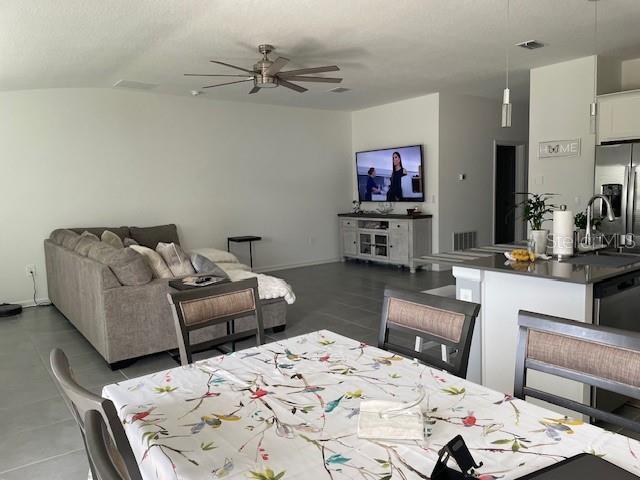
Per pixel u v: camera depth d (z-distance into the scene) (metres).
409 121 7.73
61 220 6.09
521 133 8.48
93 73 5.26
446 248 7.61
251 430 1.24
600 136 5.34
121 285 3.82
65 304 5.06
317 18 3.78
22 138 5.80
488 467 1.04
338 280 7.04
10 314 5.51
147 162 6.66
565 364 1.42
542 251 3.19
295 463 1.08
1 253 5.77
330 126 8.54
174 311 1.94
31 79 5.19
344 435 1.20
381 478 1.01
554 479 0.96
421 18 3.90
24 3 3.05
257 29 3.97
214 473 1.05
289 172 8.08
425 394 1.38
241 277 4.68
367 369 1.63
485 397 1.39
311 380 1.55
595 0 3.68
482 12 3.84
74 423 2.96
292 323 4.89
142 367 3.86
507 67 5.73
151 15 3.52
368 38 4.36
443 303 1.77
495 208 8.24
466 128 7.66
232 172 7.45
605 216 4.96
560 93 5.65
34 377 3.70
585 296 2.50
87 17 3.44
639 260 2.93
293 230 8.20
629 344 1.30
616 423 1.33
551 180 5.83
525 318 1.52
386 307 1.95
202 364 1.72
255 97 7.10
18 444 2.72
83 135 6.17
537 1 3.65
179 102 6.88
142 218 6.66
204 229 7.22
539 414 1.28
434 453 1.10
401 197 7.93
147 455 1.17
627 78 5.77
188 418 1.32
